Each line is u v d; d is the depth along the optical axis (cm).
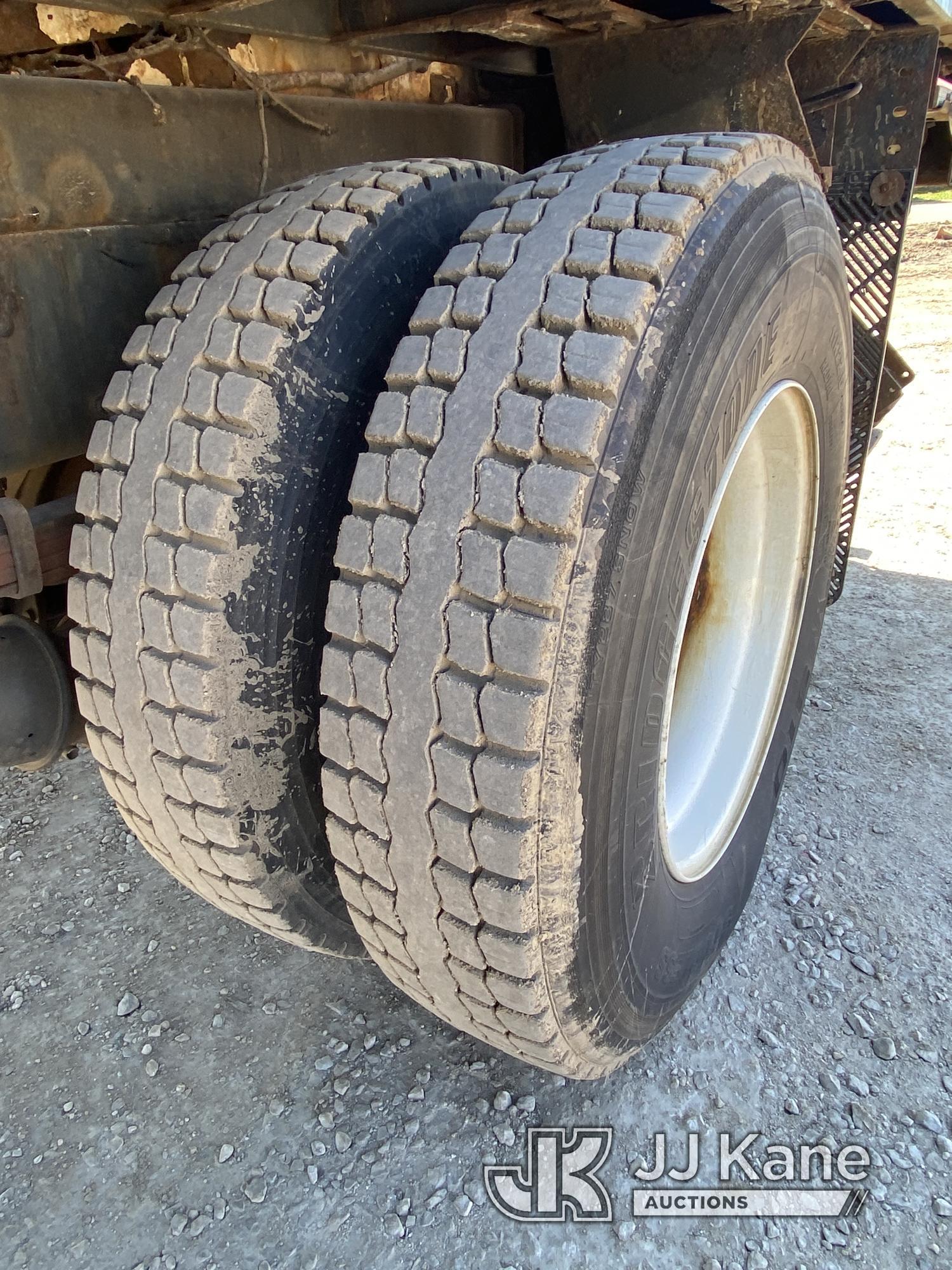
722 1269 176
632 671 147
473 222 160
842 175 322
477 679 135
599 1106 206
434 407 140
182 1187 190
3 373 170
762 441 217
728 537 243
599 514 131
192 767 166
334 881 196
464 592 135
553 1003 157
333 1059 217
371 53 258
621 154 161
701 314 143
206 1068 215
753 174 161
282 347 160
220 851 175
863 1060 218
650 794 167
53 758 198
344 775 153
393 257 175
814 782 322
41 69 216
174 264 197
